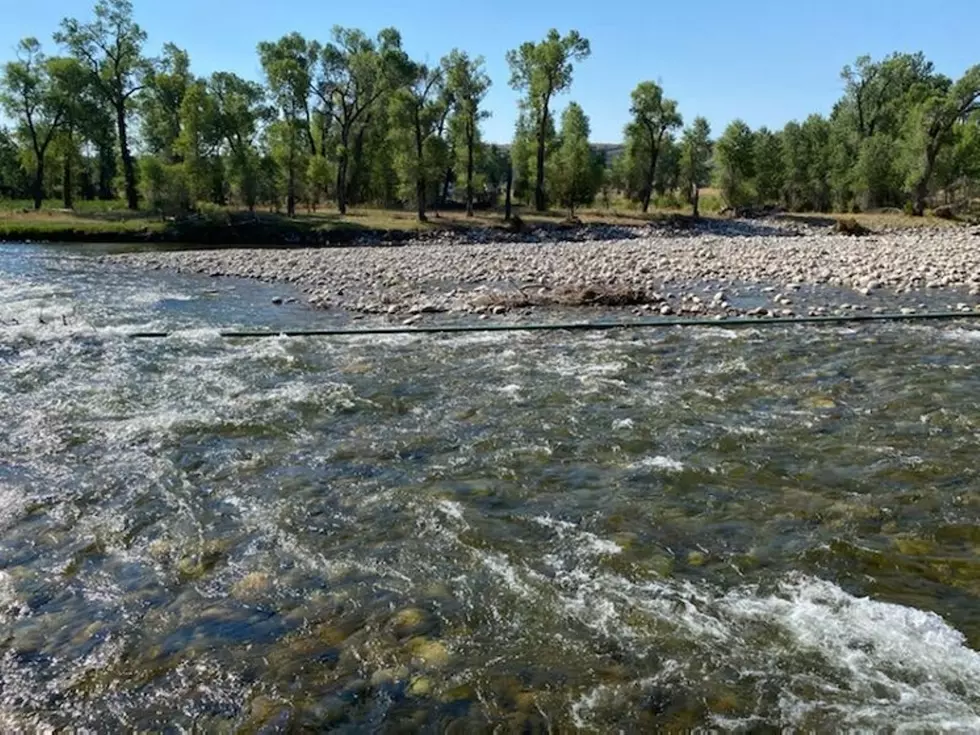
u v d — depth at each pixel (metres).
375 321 18.08
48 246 45.22
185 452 9.23
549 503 7.70
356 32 64.69
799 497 7.70
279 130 57.97
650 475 8.34
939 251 29.45
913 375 12.17
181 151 55.59
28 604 5.99
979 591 5.94
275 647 5.39
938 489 7.77
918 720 4.57
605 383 12.09
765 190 79.31
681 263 27.53
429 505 7.68
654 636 5.46
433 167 59.78
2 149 78.62
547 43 65.50
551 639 5.45
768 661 5.15
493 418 10.41
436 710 4.73
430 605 5.91
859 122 86.75
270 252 38.03
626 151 80.25
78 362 13.92
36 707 4.83
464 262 30.44
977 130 67.00
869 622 5.57
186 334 16.56
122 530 7.21
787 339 15.08
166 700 4.88
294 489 8.13
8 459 9.02
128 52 65.06
